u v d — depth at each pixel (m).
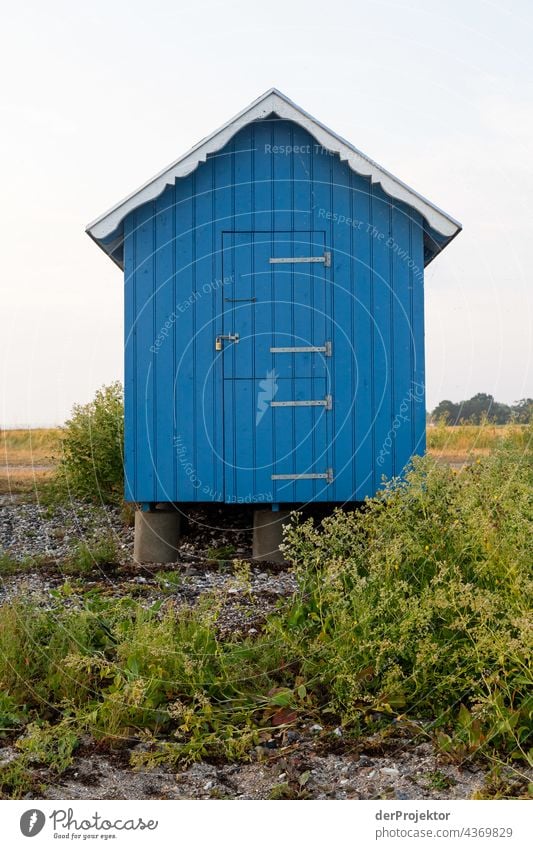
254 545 8.92
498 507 5.53
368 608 4.96
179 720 4.72
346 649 4.86
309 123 8.72
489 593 4.63
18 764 4.12
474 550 5.29
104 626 5.75
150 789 4.07
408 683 4.77
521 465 6.78
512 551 5.07
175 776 4.21
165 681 4.83
